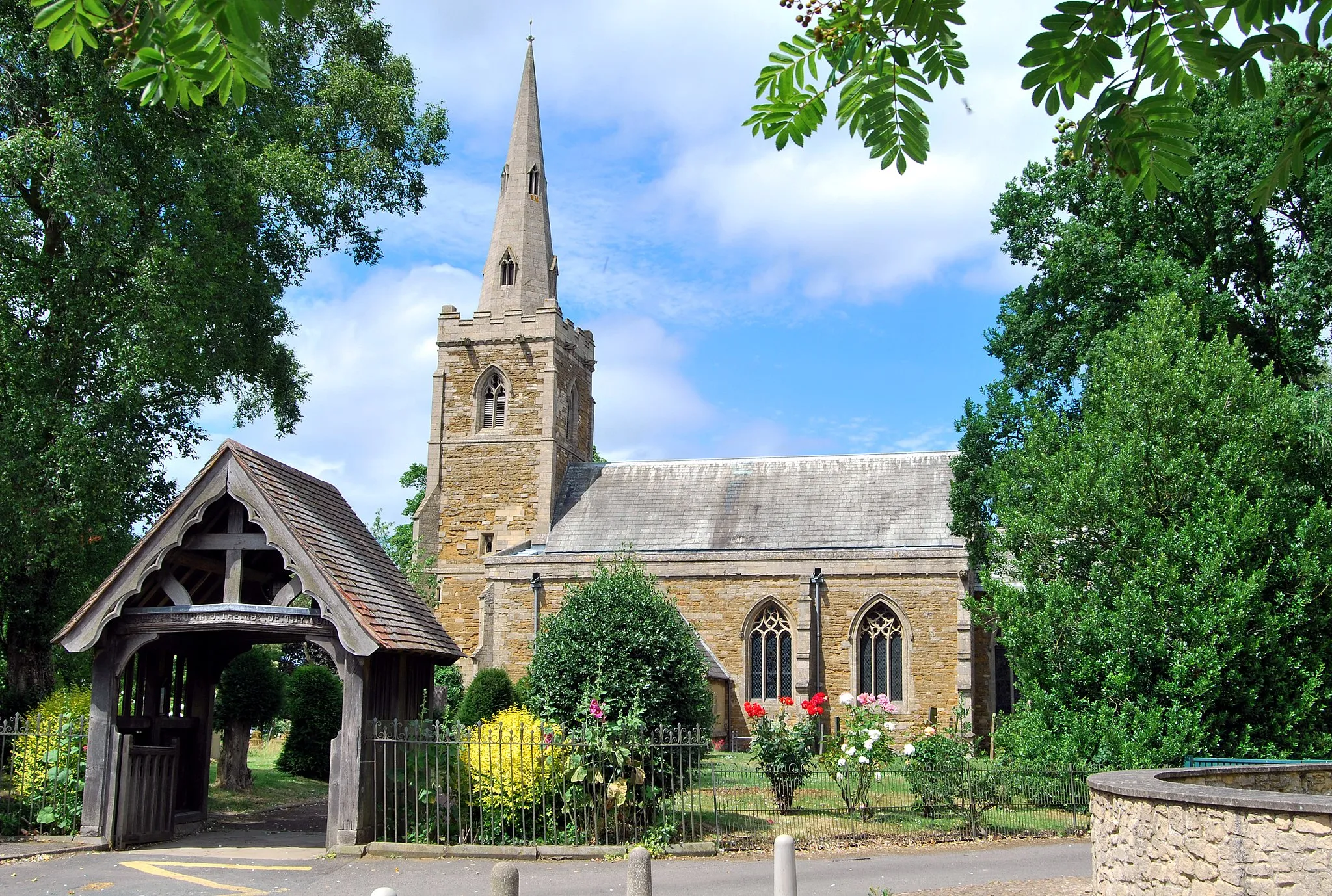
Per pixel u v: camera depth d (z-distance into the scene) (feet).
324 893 44.34
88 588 84.58
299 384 98.99
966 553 128.16
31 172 72.28
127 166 75.00
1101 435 79.15
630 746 55.83
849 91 19.24
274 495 55.26
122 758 54.85
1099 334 94.22
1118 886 36.65
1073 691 73.82
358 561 60.49
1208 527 71.82
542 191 170.30
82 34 16.39
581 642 62.90
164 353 74.74
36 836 55.26
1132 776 38.81
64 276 75.20
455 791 55.67
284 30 94.38
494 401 160.66
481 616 142.92
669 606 66.39
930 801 64.64
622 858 52.70
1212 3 17.03
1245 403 78.02
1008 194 108.27
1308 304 86.07
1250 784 43.19
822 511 144.15
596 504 155.43
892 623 131.23
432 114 115.96
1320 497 76.54
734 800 71.51
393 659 58.80
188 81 16.22
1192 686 69.36
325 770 96.53
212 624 54.13
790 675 133.69
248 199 83.46
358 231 111.96
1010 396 106.83
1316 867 29.07
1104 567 76.74
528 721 57.62
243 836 60.75
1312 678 71.10
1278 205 93.35
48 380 76.54
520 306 162.50
